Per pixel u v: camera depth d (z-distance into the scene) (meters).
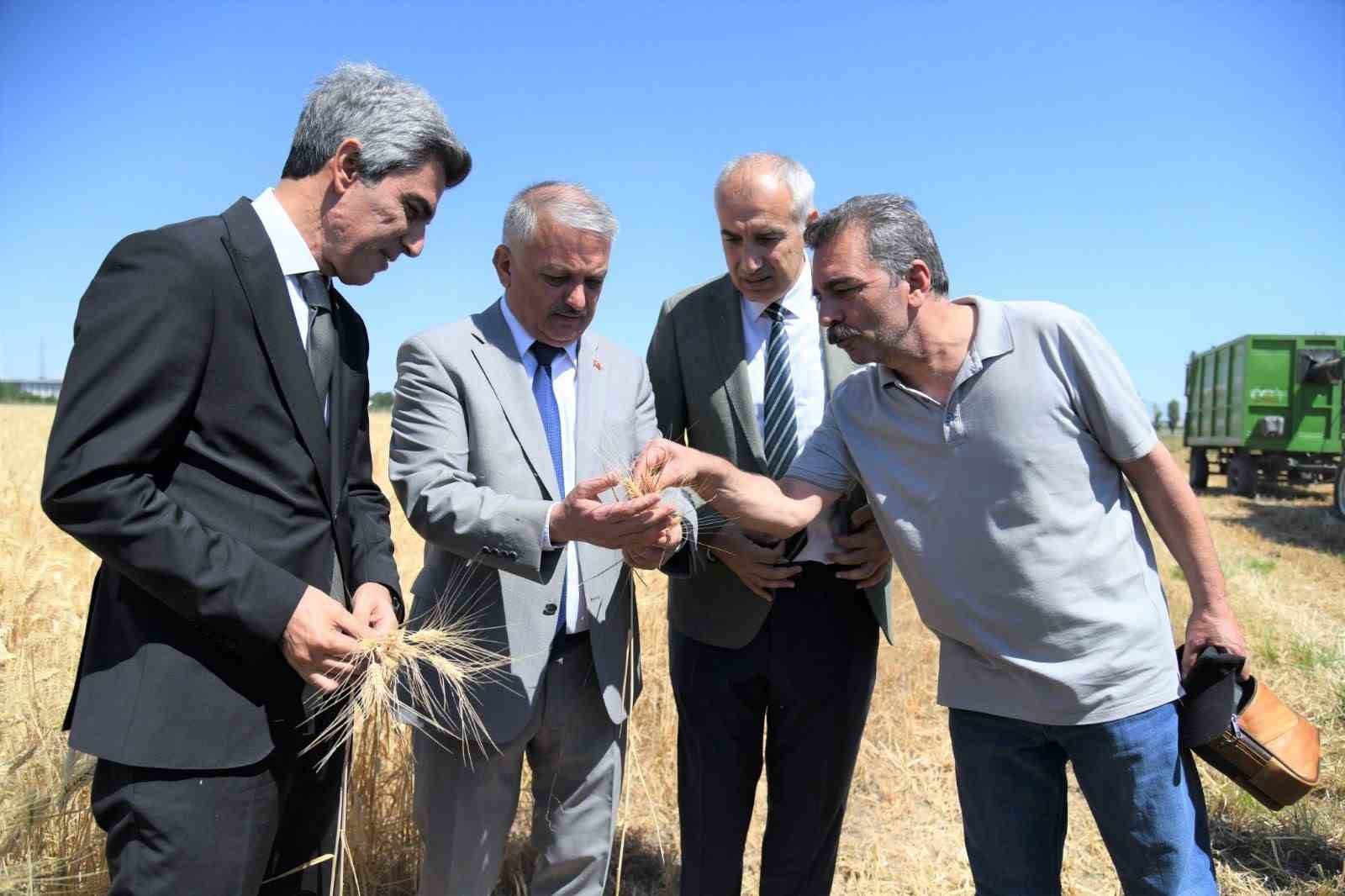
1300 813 4.27
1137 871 2.44
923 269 2.38
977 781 2.60
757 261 2.93
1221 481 24.55
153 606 1.96
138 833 1.93
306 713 2.17
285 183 2.13
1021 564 2.41
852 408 2.70
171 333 1.85
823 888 3.17
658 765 4.42
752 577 2.95
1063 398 2.39
